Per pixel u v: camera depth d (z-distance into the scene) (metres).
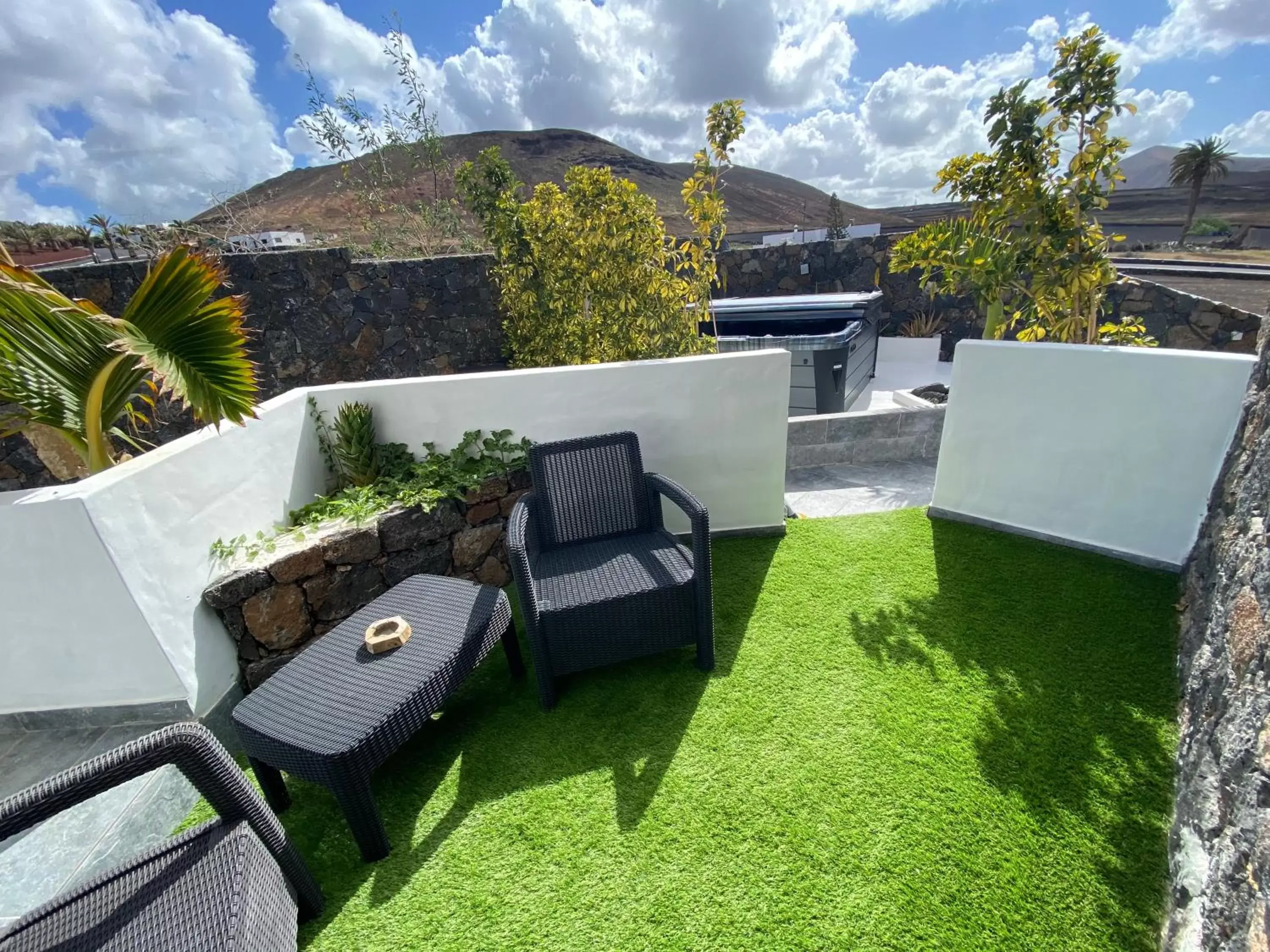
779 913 1.58
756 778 1.97
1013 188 3.94
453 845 1.83
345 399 3.18
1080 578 2.87
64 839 1.82
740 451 3.36
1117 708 2.13
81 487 1.90
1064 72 3.53
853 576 3.06
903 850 1.70
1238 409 2.46
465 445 3.23
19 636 2.02
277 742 1.72
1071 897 1.56
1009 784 1.87
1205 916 1.32
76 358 2.20
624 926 1.58
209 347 2.28
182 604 2.15
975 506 3.42
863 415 4.67
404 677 1.96
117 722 2.14
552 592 2.36
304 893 1.61
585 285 4.28
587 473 2.80
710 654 2.46
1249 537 1.87
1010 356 3.05
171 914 1.26
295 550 2.49
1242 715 1.48
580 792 1.98
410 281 6.46
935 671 2.37
